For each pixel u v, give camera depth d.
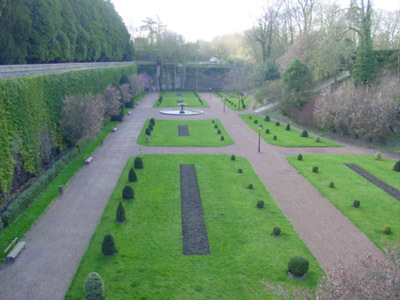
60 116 33.84
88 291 13.38
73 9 54.41
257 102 66.56
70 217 20.91
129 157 33.50
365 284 9.18
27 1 35.50
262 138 43.44
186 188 25.56
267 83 65.00
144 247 17.45
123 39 93.12
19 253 16.92
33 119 27.81
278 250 17.44
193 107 71.56
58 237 18.58
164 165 30.94
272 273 15.45
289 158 34.41
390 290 8.81
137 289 14.16
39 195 23.83
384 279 9.29
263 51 79.38
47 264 16.09
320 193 25.50
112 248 16.66
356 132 41.88
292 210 22.55
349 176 29.20
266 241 18.31
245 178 28.12
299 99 54.41
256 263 16.22
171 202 23.02
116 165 30.88
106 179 27.30
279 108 62.94
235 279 14.95
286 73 55.53
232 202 23.31
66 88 36.22
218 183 26.81
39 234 18.86
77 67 47.38
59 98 34.12
